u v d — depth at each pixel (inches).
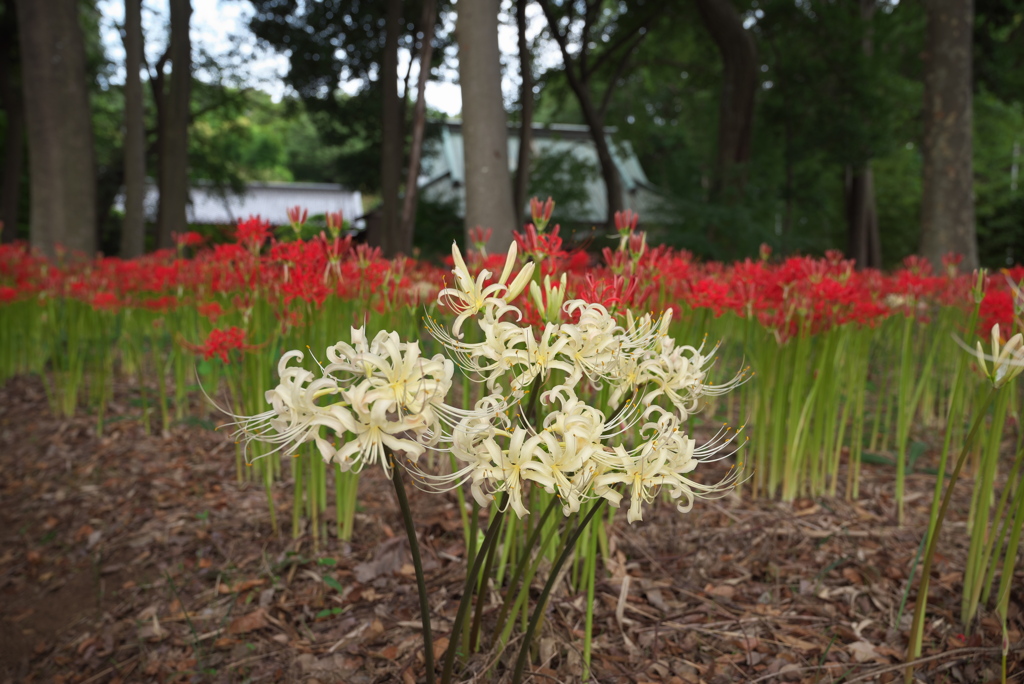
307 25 674.8
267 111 915.4
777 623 88.8
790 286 117.5
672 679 78.4
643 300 77.2
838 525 114.1
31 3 326.0
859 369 150.8
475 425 48.7
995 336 60.4
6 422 194.1
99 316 186.7
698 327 127.8
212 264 163.9
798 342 116.8
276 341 127.0
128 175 470.3
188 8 493.7
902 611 88.0
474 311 53.2
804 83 612.1
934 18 360.8
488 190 215.2
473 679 74.5
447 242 565.6
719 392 64.7
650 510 117.4
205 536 122.9
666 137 913.5
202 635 97.0
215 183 1062.4
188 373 206.2
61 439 176.7
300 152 1868.8
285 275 105.8
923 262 165.2
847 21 590.9
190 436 170.9
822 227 716.7
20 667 103.7
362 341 48.1
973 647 80.0
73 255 275.1
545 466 47.8
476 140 215.2
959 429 141.7
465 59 215.3
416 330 95.6
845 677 78.3
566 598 90.7
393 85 483.2
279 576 106.7
